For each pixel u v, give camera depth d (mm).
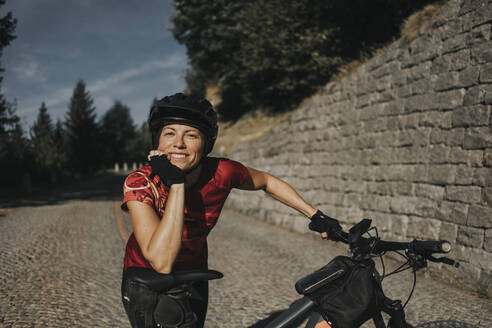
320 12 13406
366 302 1505
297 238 8047
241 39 16859
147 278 1333
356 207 7145
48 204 14109
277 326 1544
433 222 5262
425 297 4129
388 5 12539
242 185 1766
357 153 7273
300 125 9445
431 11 6270
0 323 3471
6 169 23797
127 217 10641
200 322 1806
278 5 13469
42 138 34312
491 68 4613
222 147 15859
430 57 5641
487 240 4359
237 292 4473
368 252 1665
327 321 1534
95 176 43188
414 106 5887
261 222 10359
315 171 8688
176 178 1309
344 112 7773
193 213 1614
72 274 5109
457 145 5008
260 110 19922
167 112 1423
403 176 5996
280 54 14164
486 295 4148
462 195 4820
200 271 1403
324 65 13078
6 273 5137
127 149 67375
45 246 6844
